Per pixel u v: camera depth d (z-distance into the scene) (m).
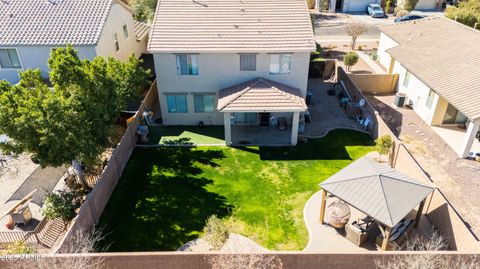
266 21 27.86
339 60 40.62
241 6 28.84
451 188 21.80
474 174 22.95
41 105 17.53
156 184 22.47
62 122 17.64
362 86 33.84
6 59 27.94
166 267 16.09
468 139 23.70
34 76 19.44
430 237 18.41
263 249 18.03
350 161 24.58
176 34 26.95
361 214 20.14
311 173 23.44
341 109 31.34
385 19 55.06
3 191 21.72
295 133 25.86
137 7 43.44
